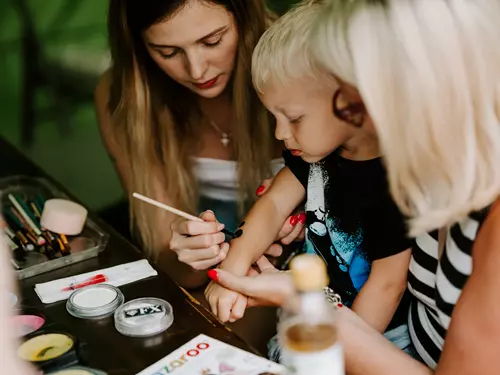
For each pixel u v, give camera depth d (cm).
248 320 161
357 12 95
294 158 135
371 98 92
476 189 95
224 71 143
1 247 78
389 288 123
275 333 159
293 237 140
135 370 97
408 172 97
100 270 122
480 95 91
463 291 98
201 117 165
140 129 161
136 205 167
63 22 279
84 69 283
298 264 79
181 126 165
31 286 118
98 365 98
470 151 92
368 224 124
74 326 106
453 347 98
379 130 93
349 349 107
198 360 97
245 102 154
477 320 95
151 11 131
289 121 114
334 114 107
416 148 94
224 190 171
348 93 101
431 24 89
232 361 96
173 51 138
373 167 121
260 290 113
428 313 117
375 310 123
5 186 154
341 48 95
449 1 90
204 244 130
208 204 172
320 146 112
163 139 164
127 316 106
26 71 281
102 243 130
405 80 90
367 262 126
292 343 79
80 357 100
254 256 131
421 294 115
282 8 199
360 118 105
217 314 117
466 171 93
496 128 92
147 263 124
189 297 114
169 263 166
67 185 262
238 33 141
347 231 127
